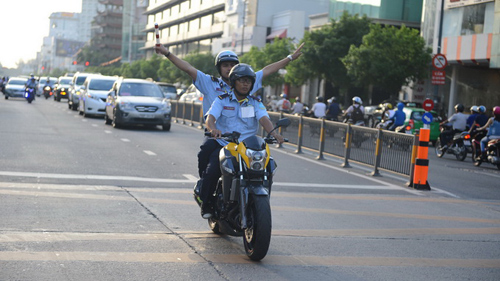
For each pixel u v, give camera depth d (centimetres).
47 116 2980
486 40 3731
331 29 4641
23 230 710
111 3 19388
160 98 2572
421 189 1297
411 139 1340
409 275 619
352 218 912
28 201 882
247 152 622
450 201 1153
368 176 1466
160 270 586
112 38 19412
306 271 613
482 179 1588
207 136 657
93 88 3200
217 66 720
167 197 988
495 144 1872
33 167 1223
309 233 791
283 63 768
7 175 1102
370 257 684
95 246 661
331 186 1245
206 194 682
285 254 676
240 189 627
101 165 1324
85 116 3155
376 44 3947
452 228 882
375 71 3869
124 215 830
